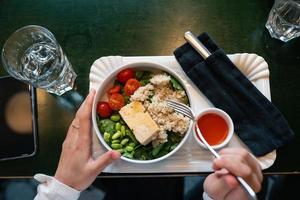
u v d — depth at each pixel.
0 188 1.31
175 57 0.94
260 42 0.99
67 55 0.99
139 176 0.87
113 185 1.12
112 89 0.88
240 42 0.99
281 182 1.18
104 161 0.79
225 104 0.89
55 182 0.83
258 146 0.86
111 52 0.99
